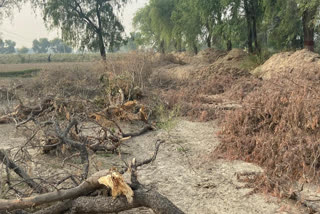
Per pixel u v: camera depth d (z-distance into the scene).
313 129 5.29
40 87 13.43
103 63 15.38
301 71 8.04
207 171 5.29
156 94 11.24
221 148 6.18
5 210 3.42
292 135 5.31
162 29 40.16
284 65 13.58
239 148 5.80
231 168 5.37
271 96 6.38
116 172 3.38
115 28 30.08
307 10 17.83
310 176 4.69
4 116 9.04
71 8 28.45
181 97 10.98
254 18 21.72
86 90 12.76
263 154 5.43
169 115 9.17
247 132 6.30
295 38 22.39
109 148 6.30
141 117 8.44
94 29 29.38
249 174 4.89
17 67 35.06
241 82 11.98
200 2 22.75
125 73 11.91
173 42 41.88
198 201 4.29
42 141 6.54
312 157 4.87
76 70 15.94
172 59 24.88
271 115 6.09
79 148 5.27
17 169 4.44
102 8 29.19
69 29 28.36
